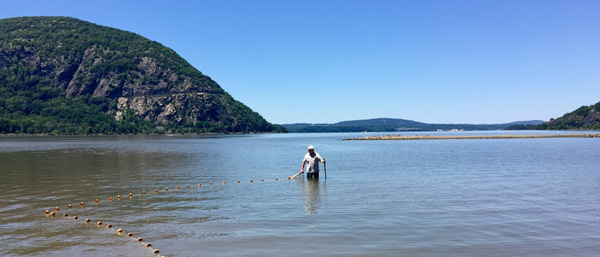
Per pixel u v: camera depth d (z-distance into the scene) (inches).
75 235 500.7
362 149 2783.0
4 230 523.5
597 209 642.2
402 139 5388.8
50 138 5949.8
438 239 479.2
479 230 518.0
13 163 1518.2
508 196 762.2
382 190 841.5
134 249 445.4
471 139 5147.6
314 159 1046.4
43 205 687.1
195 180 1023.0
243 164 1525.6
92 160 1692.9
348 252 433.7
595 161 1542.8
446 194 786.8
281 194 797.2
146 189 869.8
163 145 3499.0
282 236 492.4
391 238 482.9
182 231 517.3
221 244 462.3
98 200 735.1
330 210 639.1
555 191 820.6
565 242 467.8
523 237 487.5
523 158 1732.3
